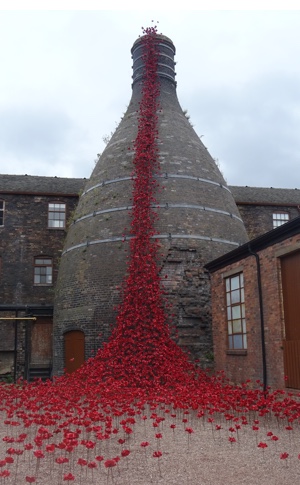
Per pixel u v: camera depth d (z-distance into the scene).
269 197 29.61
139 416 10.43
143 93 22.22
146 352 15.98
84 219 19.81
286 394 11.28
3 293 25.41
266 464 6.89
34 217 26.77
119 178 19.67
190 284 17.75
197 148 21.17
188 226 18.53
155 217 18.39
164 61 23.38
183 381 14.30
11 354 24.05
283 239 11.84
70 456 7.45
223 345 15.09
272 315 12.20
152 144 19.98
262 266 12.81
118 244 18.19
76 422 8.24
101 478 6.41
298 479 6.25
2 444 8.29
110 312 17.39
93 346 17.36
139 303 16.73
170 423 9.79
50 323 24.08
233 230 19.80
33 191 26.97
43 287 25.86
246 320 13.63
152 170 19.39
